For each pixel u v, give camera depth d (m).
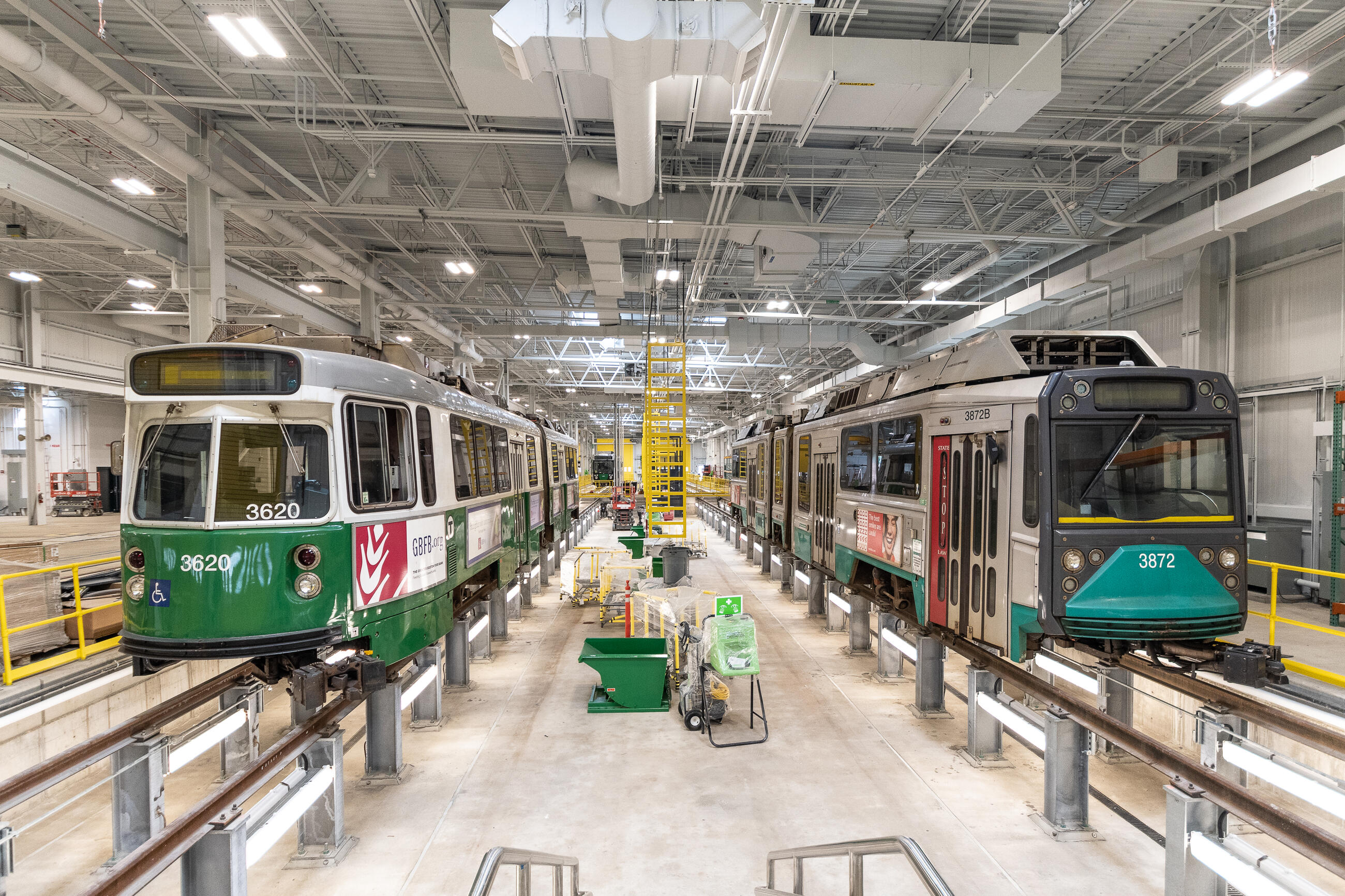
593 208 12.32
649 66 6.46
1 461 27.67
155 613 4.42
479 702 7.35
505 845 4.56
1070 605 4.84
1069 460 5.02
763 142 11.48
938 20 8.57
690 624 8.06
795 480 12.59
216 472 4.52
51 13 8.11
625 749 6.11
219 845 3.34
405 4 8.20
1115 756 5.88
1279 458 11.65
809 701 7.38
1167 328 14.02
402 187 13.62
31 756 5.32
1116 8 8.16
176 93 10.34
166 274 19.22
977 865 4.30
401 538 5.30
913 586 7.13
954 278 15.78
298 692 4.23
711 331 22.94
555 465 15.67
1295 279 11.34
